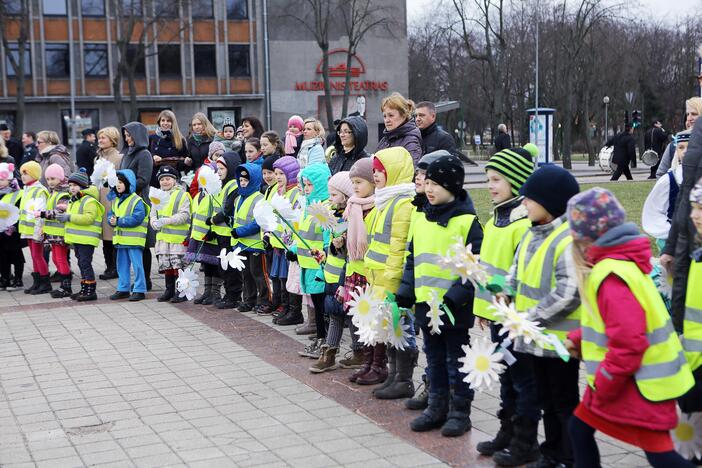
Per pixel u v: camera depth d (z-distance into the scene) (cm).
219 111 4634
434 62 6875
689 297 439
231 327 853
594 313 375
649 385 361
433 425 534
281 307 872
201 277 1163
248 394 626
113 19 4341
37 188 1084
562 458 452
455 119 7319
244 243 891
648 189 2025
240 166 895
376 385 639
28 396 639
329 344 674
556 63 4797
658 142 2623
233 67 4628
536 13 4744
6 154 1213
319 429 543
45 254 1098
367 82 4881
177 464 490
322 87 4791
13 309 984
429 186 520
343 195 661
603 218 367
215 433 542
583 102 5362
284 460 490
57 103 4288
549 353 432
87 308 977
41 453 518
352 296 594
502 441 487
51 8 4238
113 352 765
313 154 883
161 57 4462
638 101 5934
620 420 367
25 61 4219
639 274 366
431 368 537
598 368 371
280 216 707
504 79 5394
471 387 470
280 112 4731
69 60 4294
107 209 1130
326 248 700
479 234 517
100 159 1104
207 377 675
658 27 6147
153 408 600
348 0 4422
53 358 750
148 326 870
